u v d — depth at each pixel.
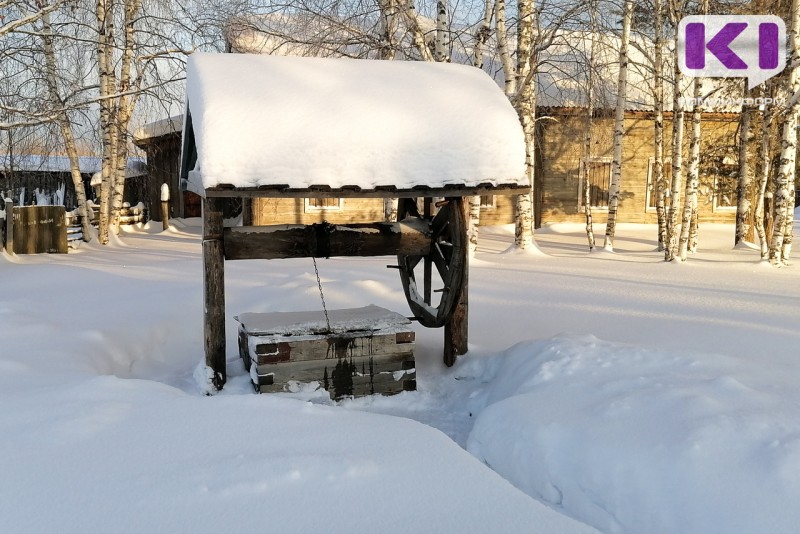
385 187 4.72
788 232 12.27
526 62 12.49
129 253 14.12
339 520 2.43
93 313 7.16
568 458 3.39
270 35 13.96
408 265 6.66
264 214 19.14
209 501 2.53
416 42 11.97
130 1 16.89
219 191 4.39
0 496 2.54
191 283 9.10
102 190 16.33
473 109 5.13
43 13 10.72
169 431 3.28
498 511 2.56
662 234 15.17
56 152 18.36
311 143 4.61
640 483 3.03
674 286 9.23
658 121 15.09
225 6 14.92
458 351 5.87
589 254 14.31
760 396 3.65
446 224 5.61
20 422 3.38
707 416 3.34
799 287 9.18
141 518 2.39
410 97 5.15
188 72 5.37
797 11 11.45
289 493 2.62
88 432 3.24
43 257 12.99
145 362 6.14
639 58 21.97
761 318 6.81
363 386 5.28
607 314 7.23
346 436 3.32
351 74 5.43
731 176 19.09
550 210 21.03
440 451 3.15
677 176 12.58
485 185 4.91
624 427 3.42
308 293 7.94
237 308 7.57
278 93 4.87
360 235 5.55
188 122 5.44
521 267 11.41
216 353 5.16
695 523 2.75
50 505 2.47
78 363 5.16
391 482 2.77
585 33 13.86
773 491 2.72
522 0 12.27
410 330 5.37
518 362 5.17
